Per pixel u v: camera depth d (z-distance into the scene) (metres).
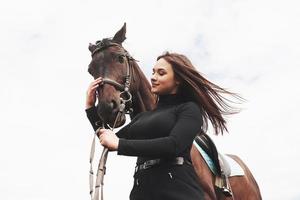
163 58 3.63
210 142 4.87
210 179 4.69
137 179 3.42
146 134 3.39
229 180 5.54
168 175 3.28
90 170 3.32
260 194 6.26
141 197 3.36
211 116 3.73
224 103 3.79
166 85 3.57
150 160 3.38
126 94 5.00
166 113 3.40
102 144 3.16
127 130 3.62
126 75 5.03
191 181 3.29
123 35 5.37
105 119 4.72
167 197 3.24
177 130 3.21
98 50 5.20
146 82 5.18
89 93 4.02
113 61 5.05
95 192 3.12
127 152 3.11
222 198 5.00
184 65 3.58
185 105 3.39
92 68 5.09
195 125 3.29
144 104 5.12
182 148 3.18
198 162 4.62
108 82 4.88
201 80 3.62
